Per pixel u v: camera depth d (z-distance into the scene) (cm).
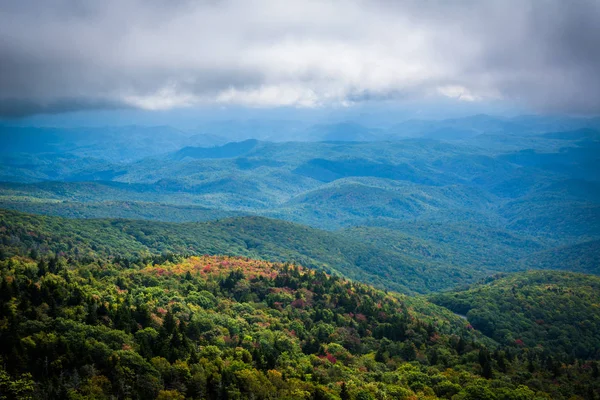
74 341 12450
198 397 12144
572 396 16450
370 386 14500
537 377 17800
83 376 11550
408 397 14262
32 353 11944
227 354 14375
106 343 12875
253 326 17475
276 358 15275
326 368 15562
